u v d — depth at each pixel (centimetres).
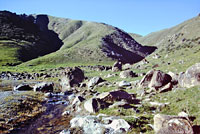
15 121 1545
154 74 2403
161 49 8875
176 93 1775
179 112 1296
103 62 13188
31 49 15612
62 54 13625
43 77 6062
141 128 1123
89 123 1280
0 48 12812
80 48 15500
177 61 4612
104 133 1106
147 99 1881
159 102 1689
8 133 1290
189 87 1828
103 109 1662
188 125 824
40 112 1908
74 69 4266
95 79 3569
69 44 19988
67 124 1477
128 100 1884
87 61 13012
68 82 3881
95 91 2881
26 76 6231
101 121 1291
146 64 6456
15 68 8938
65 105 2248
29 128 1408
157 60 6594
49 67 9838
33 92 3091
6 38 15738
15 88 3338
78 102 2042
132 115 1393
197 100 1355
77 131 1242
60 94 3078
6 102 2055
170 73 2617
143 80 2570
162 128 884
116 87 2919
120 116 1379
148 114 1388
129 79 3672
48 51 17812
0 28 17425
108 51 15762
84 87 3628
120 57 15625
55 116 1750
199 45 6159
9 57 11600
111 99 1906
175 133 818
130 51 18738
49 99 2611
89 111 1694
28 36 18800
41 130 1361
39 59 11881
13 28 18888
